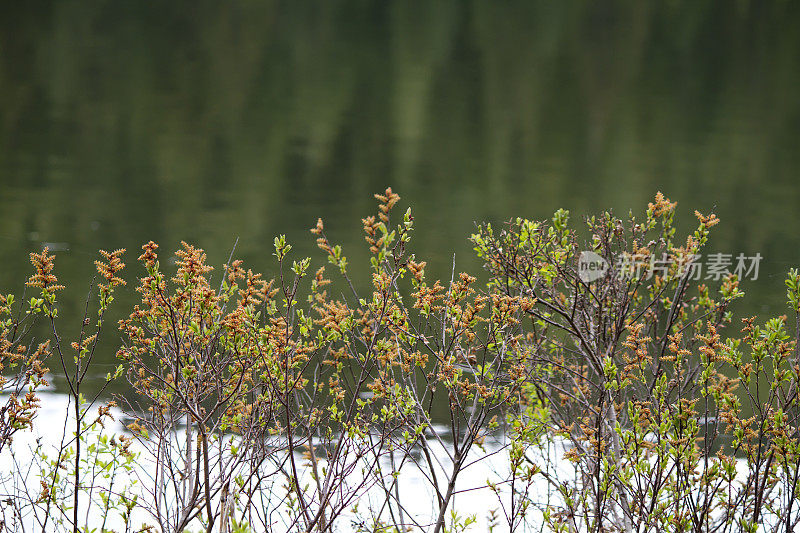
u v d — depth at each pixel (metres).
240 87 43.53
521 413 7.32
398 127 36.66
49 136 33.06
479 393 6.60
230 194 26.06
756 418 6.77
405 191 26.89
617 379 6.55
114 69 46.41
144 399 11.09
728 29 60.16
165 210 23.97
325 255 19.62
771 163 31.05
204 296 6.47
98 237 21.06
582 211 24.61
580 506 7.94
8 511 7.73
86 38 53.66
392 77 46.72
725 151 32.94
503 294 7.05
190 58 49.78
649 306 7.23
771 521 7.44
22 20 57.50
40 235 21.02
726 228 22.78
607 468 6.34
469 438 6.55
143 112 37.88
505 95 43.44
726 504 6.63
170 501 8.18
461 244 20.91
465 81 46.41
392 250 6.56
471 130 36.50
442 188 27.34
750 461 6.62
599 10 65.88
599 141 34.62
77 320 14.69
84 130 34.31
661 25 61.22
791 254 20.14
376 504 8.34
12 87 41.38
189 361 6.85
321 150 32.47
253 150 32.16
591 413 7.39
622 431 6.59
